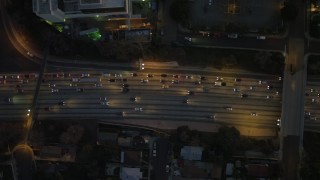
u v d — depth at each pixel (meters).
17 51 182.38
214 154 177.50
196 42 179.62
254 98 179.75
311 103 178.25
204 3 179.12
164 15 179.62
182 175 178.75
